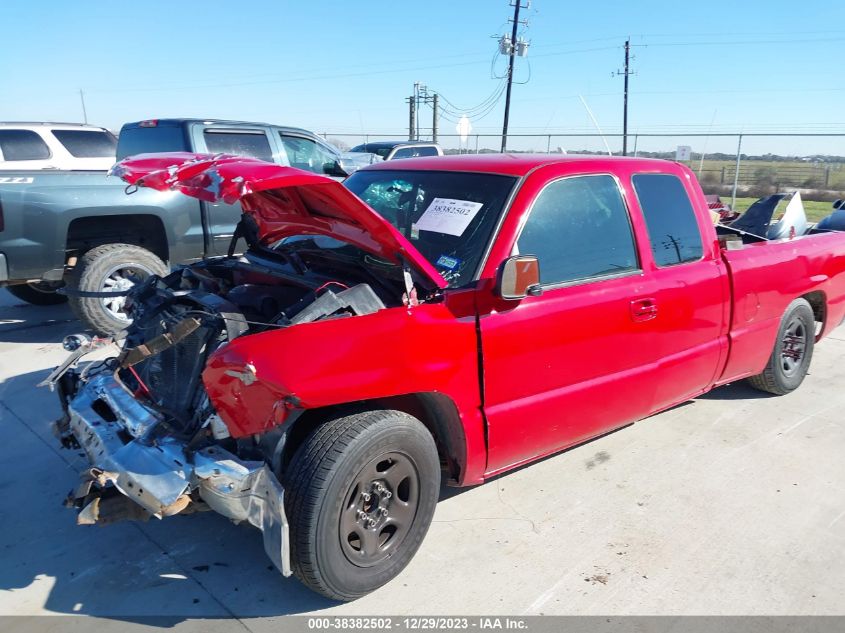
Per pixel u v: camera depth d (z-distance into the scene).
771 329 4.95
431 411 3.23
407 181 3.91
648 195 4.05
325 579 2.77
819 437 4.79
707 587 3.15
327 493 2.67
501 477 4.09
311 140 9.53
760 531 3.62
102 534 3.39
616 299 3.68
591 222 3.71
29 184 6.04
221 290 3.64
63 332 6.82
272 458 2.78
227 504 2.69
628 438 4.68
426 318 2.99
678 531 3.59
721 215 7.23
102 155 12.03
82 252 6.73
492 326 3.18
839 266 5.57
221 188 2.64
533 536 3.49
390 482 2.95
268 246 4.04
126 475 2.72
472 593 3.05
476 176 3.62
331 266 3.51
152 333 3.42
